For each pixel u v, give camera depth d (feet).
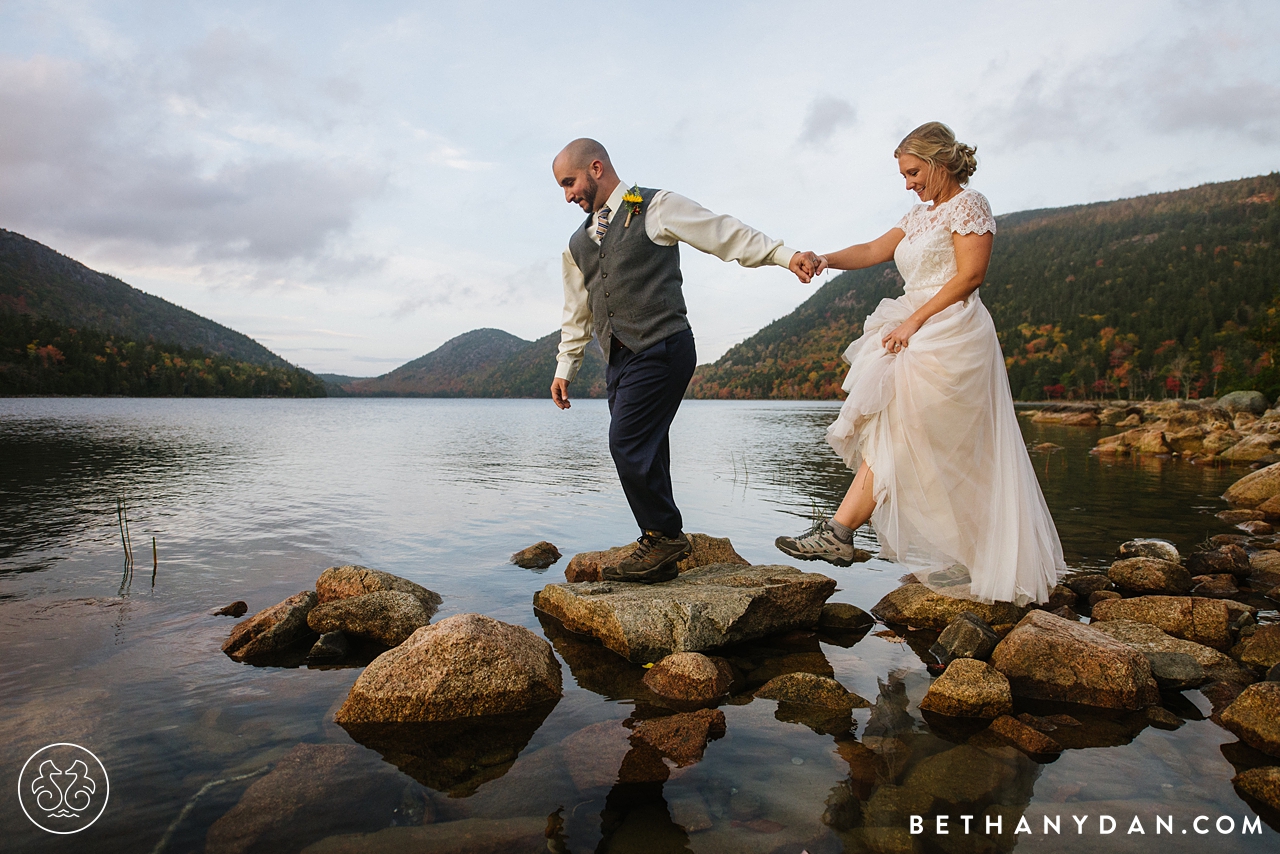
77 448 47.65
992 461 10.86
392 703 7.82
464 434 78.33
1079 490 28.58
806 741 7.18
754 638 11.03
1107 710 8.25
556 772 6.48
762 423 111.24
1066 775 6.44
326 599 12.20
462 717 7.87
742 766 6.59
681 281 11.37
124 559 15.85
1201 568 14.69
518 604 12.76
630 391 11.30
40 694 8.25
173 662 9.53
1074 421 96.84
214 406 215.31
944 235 10.66
